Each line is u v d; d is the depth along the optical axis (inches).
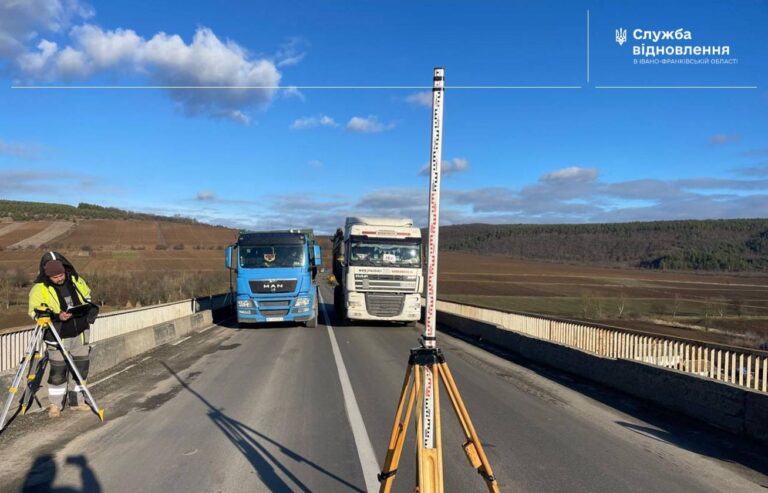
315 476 206.7
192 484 196.7
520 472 213.8
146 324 675.4
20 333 342.3
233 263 754.8
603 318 1802.4
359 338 674.8
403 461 225.9
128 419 284.8
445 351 574.6
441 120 151.9
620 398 349.1
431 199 150.9
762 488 200.1
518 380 410.6
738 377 362.0
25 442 243.6
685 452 240.7
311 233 789.9
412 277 785.6
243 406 316.5
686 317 1888.5
